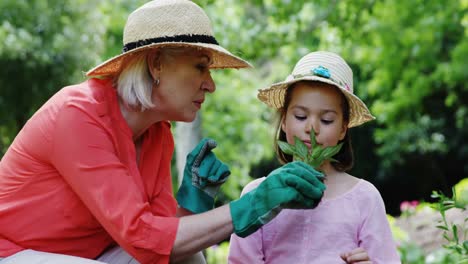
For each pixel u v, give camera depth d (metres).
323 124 3.14
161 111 3.06
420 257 6.11
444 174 16.64
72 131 2.88
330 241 3.10
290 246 3.13
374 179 16.83
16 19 9.14
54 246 3.03
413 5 11.18
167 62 2.98
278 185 2.69
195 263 3.33
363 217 3.13
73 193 2.97
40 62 9.09
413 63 12.07
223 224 2.77
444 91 15.37
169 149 3.35
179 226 2.79
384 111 12.73
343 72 3.26
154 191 3.24
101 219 2.86
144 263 2.82
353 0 9.87
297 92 3.16
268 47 9.45
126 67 3.02
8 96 9.23
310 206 2.72
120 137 3.01
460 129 15.57
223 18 8.87
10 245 3.01
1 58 8.94
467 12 11.38
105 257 3.12
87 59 9.38
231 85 10.51
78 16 9.41
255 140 10.55
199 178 3.12
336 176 3.25
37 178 2.97
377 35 11.34
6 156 3.07
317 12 9.79
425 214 7.93
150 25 2.99
